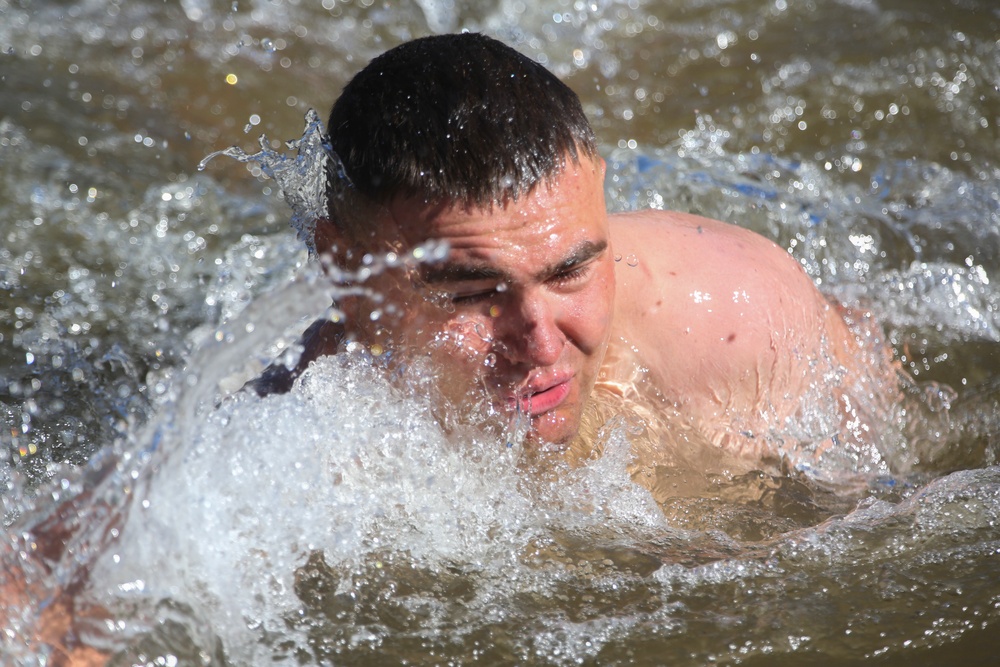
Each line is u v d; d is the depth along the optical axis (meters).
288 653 5.76
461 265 6.18
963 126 12.32
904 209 10.63
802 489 7.28
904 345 8.63
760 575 6.27
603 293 6.57
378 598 6.12
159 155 12.27
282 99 14.00
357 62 15.34
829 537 6.60
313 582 6.17
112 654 5.62
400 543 6.46
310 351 7.13
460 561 6.41
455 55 6.70
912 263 9.66
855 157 11.86
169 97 13.73
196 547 6.12
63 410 8.12
